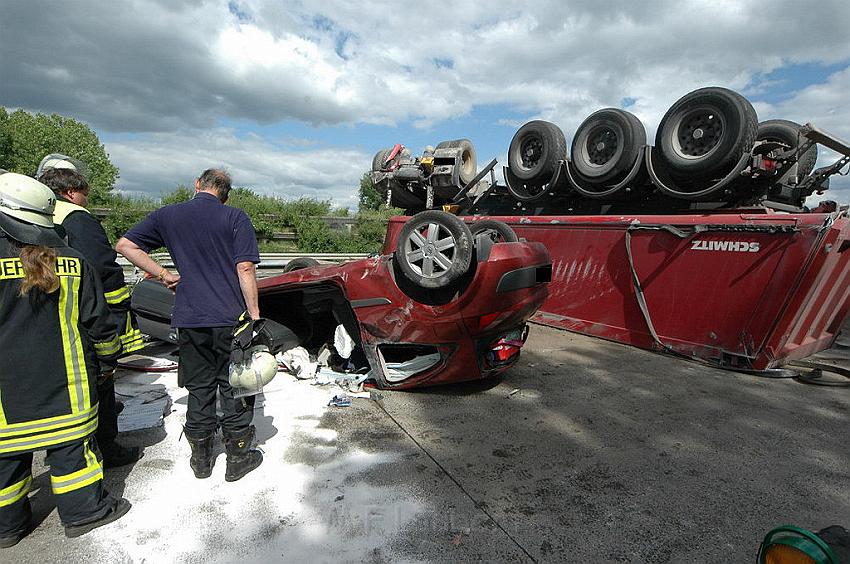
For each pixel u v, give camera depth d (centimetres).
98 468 256
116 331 262
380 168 933
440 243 406
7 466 236
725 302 558
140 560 234
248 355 290
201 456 303
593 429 394
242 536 253
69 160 362
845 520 282
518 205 834
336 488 299
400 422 396
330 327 552
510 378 512
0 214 228
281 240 1936
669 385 503
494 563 239
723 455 356
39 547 242
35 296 230
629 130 648
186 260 298
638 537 262
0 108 3253
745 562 245
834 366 564
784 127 678
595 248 689
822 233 485
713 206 621
